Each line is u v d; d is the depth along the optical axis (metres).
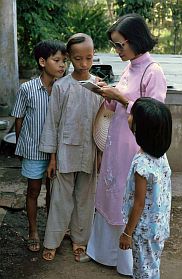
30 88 2.83
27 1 7.42
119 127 2.60
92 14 9.43
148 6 8.14
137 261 2.33
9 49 5.68
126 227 2.22
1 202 3.67
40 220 3.41
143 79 2.49
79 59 2.62
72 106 2.72
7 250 3.06
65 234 3.17
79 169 2.82
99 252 2.88
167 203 2.25
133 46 2.45
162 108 2.09
